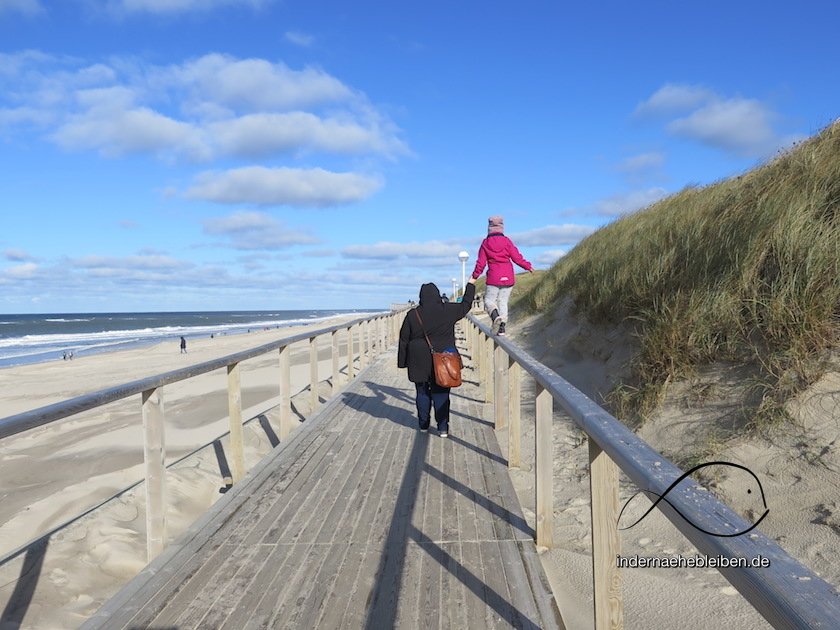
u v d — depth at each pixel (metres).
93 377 22.12
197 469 5.67
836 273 4.43
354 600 2.84
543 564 3.31
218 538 3.56
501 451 5.51
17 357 37.41
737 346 4.87
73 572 3.79
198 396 12.41
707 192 8.17
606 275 7.81
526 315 12.02
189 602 2.82
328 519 3.85
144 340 53.78
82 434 9.54
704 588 2.96
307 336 6.98
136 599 2.85
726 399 4.64
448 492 4.36
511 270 8.51
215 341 42.41
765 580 0.91
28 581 3.64
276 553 3.35
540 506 3.46
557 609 2.74
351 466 5.04
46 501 5.74
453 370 5.74
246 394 12.32
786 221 5.01
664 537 3.59
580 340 7.81
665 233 7.18
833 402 3.94
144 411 3.37
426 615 2.70
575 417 2.29
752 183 6.65
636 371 5.79
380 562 3.23
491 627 2.60
